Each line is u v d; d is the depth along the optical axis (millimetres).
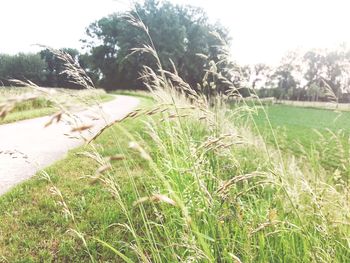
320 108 52094
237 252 2979
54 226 4695
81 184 6281
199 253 2055
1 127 15070
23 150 9930
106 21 85750
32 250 4125
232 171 3877
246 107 3027
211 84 3527
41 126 15484
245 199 3781
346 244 2797
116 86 84000
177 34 70812
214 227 2701
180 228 3820
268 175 2191
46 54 97250
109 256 3947
